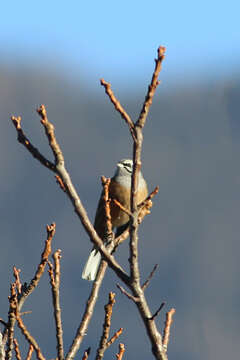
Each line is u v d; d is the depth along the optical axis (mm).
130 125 4375
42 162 4418
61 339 4953
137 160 4395
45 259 5113
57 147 4410
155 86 4352
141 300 4477
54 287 4996
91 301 5121
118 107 4371
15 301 4938
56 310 4973
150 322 4484
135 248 4453
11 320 4918
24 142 4434
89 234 4473
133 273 4465
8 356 4898
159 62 4344
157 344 4504
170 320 4977
